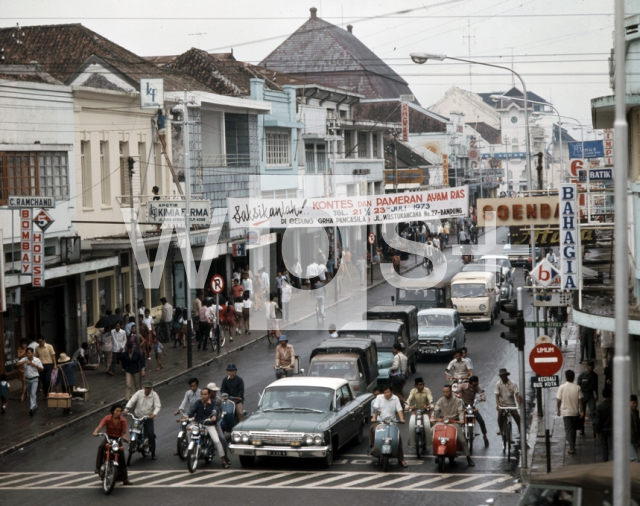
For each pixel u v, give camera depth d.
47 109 30.50
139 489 16.89
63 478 18.00
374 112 83.81
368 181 67.81
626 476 10.02
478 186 105.81
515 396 19.39
